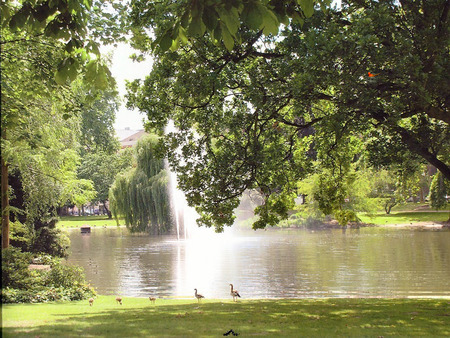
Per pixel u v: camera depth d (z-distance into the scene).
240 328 9.80
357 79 13.77
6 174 22.95
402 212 72.12
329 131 16.77
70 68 7.10
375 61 13.20
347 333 9.33
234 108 19.83
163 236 52.88
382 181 64.38
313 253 33.72
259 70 17.39
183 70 16.95
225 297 19.19
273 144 19.41
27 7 7.11
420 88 12.60
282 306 14.41
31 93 15.53
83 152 97.12
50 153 25.12
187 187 18.77
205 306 14.81
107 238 53.47
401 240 41.06
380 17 13.17
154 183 52.59
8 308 13.77
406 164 20.59
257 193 66.38
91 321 10.86
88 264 31.08
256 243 42.47
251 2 4.45
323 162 21.47
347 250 34.94
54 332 9.00
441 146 17.83
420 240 40.56
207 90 16.14
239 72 18.30
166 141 19.20
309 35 13.76
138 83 18.33
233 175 18.39
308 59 13.60
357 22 13.50
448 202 61.75
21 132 17.12
